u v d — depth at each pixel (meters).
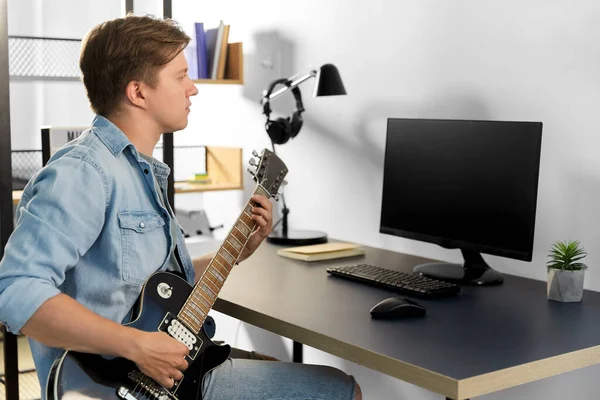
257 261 2.35
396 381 2.64
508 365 1.42
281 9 3.05
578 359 1.52
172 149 2.44
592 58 2.03
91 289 1.51
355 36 2.73
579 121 2.07
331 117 2.87
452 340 1.57
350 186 2.82
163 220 1.62
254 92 3.25
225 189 3.29
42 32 3.66
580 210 2.09
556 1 2.10
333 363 2.90
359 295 1.94
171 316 1.56
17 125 3.78
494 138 2.03
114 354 1.40
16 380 2.23
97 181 1.49
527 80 2.19
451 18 2.39
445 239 2.17
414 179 2.26
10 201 2.21
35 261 1.38
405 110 2.57
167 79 1.62
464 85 2.38
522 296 1.96
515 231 1.98
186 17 3.65
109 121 1.61
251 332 3.29
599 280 2.05
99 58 1.60
